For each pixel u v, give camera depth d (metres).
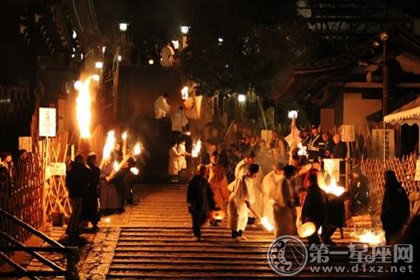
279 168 14.21
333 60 18.70
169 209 17.44
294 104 27.17
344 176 15.84
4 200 11.67
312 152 17.45
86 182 13.80
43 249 8.39
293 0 26.50
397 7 28.52
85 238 13.75
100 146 20.55
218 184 15.75
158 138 24.69
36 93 18.22
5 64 16.91
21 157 13.45
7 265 11.14
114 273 11.59
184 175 22.58
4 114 16.84
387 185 11.84
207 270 11.86
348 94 19.61
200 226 13.77
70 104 21.67
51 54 23.02
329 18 29.81
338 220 13.08
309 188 12.61
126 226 14.95
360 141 18.59
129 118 28.67
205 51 26.55
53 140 15.89
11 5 15.62
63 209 15.37
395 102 19.59
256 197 15.14
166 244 13.45
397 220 11.66
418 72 18.89
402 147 19.45
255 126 27.08
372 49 18.41
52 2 15.97
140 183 22.25
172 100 29.88
